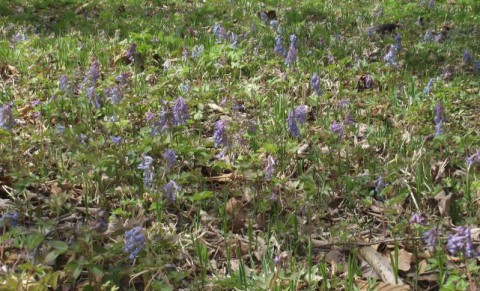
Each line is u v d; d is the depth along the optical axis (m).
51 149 1.40
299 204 1.21
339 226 1.17
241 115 1.55
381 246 1.16
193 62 1.90
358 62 1.90
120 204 1.25
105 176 1.29
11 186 1.29
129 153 1.30
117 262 1.06
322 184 1.31
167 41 2.16
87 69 1.87
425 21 2.75
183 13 2.87
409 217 1.22
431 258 1.10
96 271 0.97
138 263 1.09
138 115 1.55
